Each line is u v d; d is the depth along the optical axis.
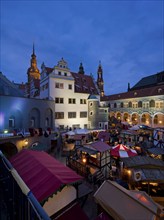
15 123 23.06
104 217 7.09
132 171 10.93
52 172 9.16
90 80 46.28
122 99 47.12
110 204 6.96
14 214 3.40
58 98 34.53
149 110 39.34
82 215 8.64
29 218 2.64
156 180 9.87
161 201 9.88
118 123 44.09
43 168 9.70
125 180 12.04
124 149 15.76
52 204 8.48
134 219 5.89
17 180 3.23
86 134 27.12
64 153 22.88
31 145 21.67
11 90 26.33
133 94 45.44
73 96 37.28
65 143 25.19
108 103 52.44
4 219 3.78
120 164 14.26
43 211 2.24
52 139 25.53
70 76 36.69
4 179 4.12
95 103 39.06
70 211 8.79
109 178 13.84
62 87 35.22
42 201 7.27
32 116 25.69
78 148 17.61
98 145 16.86
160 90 37.97
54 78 33.78
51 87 33.34
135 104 43.22
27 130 24.19
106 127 40.56
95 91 43.69
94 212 10.17
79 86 41.16
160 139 23.78
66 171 9.84
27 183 8.52
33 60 69.44
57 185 7.96
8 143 19.86
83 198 10.81
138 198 6.96
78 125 38.28
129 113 44.91
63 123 35.38
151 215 5.81
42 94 37.91
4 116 21.44
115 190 7.63
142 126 32.53
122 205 6.68
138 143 23.45
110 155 16.39
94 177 13.87
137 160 11.97
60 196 8.89
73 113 37.28
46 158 11.91
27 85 56.38
